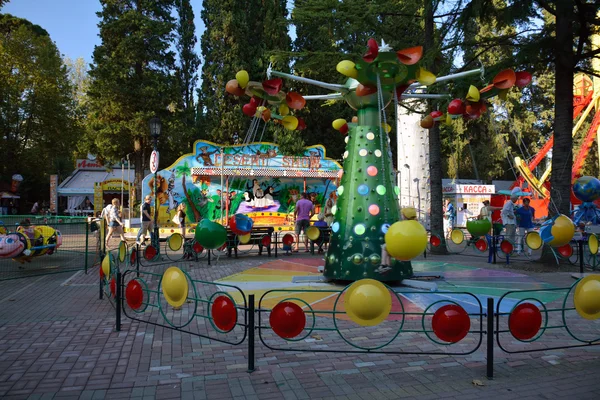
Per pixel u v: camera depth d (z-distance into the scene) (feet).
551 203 32.58
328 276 24.23
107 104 86.43
